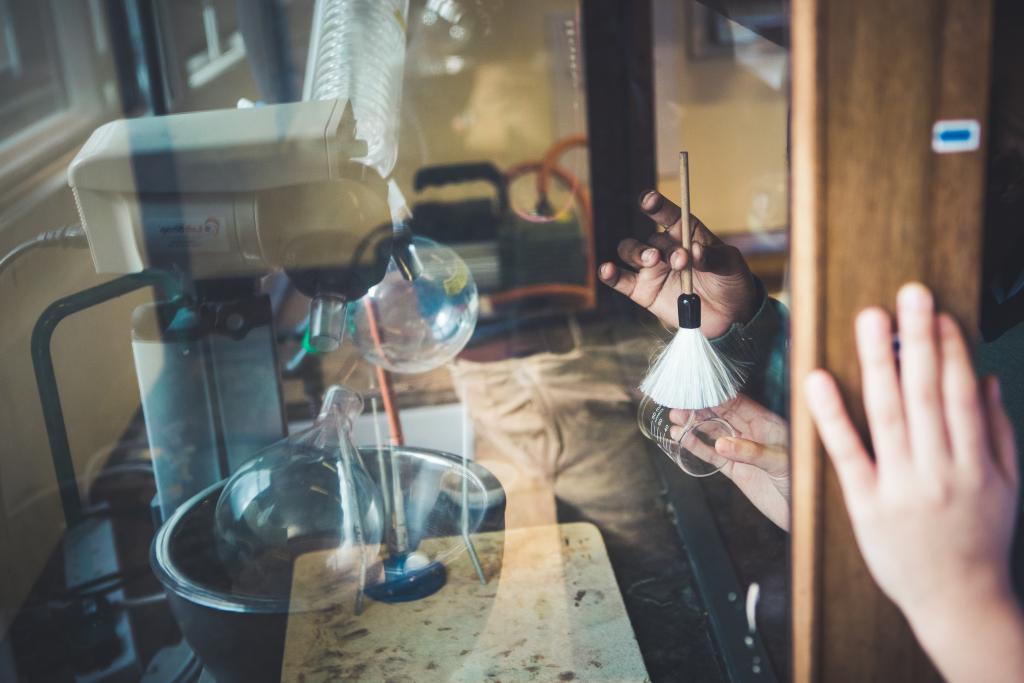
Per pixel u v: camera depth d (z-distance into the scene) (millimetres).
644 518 880
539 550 833
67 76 1262
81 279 999
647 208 818
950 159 381
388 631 714
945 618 404
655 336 981
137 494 933
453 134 1757
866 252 391
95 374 977
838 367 405
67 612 794
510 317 1316
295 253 718
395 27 955
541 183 1610
